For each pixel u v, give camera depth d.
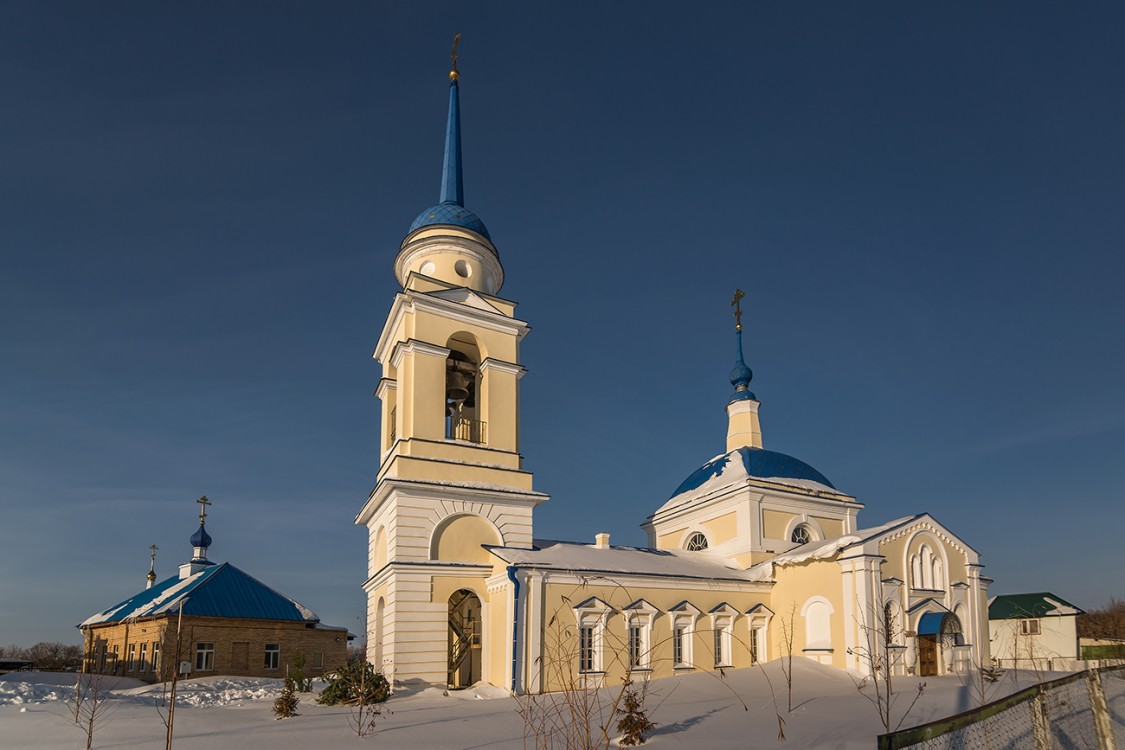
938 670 32.34
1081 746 11.51
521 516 32.91
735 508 40.00
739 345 47.50
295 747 16.70
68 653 94.44
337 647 50.31
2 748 16.77
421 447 31.50
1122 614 56.81
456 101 41.66
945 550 35.03
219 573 49.94
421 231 36.94
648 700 24.11
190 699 27.31
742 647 33.72
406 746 16.77
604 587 30.78
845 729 18.03
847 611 31.42
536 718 20.84
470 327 34.56
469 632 32.16
